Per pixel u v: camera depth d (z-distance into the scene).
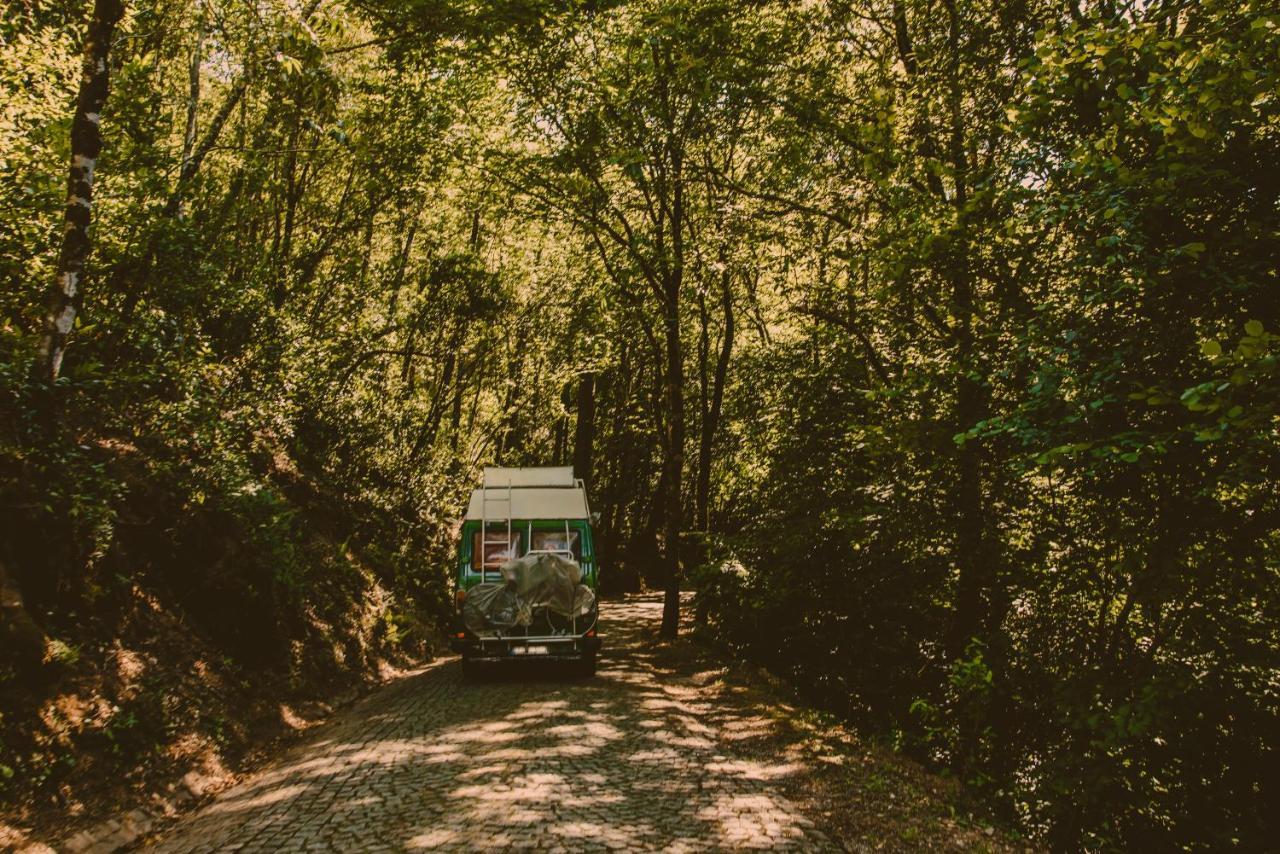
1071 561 9.87
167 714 9.01
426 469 25.77
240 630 11.78
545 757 8.72
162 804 7.90
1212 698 7.30
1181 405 6.41
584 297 25.77
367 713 11.90
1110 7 9.64
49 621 8.49
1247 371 5.12
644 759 8.91
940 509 11.53
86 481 8.45
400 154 16.67
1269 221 6.61
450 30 10.66
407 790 7.72
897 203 10.09
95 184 9.72
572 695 12.32
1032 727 10.52
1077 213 7.48
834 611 14.98
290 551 13.23
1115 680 8.08
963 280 9.70
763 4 13.54
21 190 8.38
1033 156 8.45
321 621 14.59
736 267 17.84
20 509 8.27
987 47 11.55
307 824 6.90
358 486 21.52
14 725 7.14
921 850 6.73
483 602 14.05
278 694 11.72
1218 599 7.65
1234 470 6.42
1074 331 7.11
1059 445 6.99
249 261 14.07
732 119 15.26
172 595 10.78
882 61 13.80
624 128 16.27
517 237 25.12
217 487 11.35
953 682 10.30
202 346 11.34
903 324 12.45
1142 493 7.67
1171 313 7.18
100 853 6.70
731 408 21.92
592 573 14.81
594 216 18.58
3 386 7.70
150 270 10.79
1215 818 7.73
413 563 22.22
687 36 13.52
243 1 10.71
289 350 14.81
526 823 6.73
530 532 14.88
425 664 17.72
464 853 6.13
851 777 8.70
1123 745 7.90
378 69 15.25
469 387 30.97
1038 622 10.92
